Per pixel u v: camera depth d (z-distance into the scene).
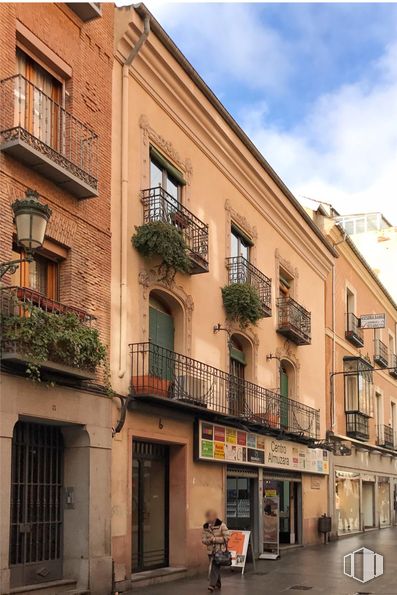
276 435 20.20
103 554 11.96
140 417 13.71
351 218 51.38
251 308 18.05
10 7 10.91
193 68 16.00
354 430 28.83
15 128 10.45
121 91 13.96
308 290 25.34
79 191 11.95
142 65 14.59
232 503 18.14
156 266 14.59
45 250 11.49
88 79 12.84
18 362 10.05
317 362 25.78
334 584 14.25
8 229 10.45
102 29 13.41
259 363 20.05
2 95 10.52
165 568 14.75
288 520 22.28
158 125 15.28
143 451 14.58
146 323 14.14
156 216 14.27
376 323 28.84
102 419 12.31
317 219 27.91
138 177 14.30
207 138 17.52
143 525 14.34
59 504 11.82
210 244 17.47
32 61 11.69
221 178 18.42
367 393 30.91
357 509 29.81
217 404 16.61
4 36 10.72
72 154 12.04
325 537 24.38
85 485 11.80
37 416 10.70
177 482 15.30
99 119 13.09
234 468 17.89
